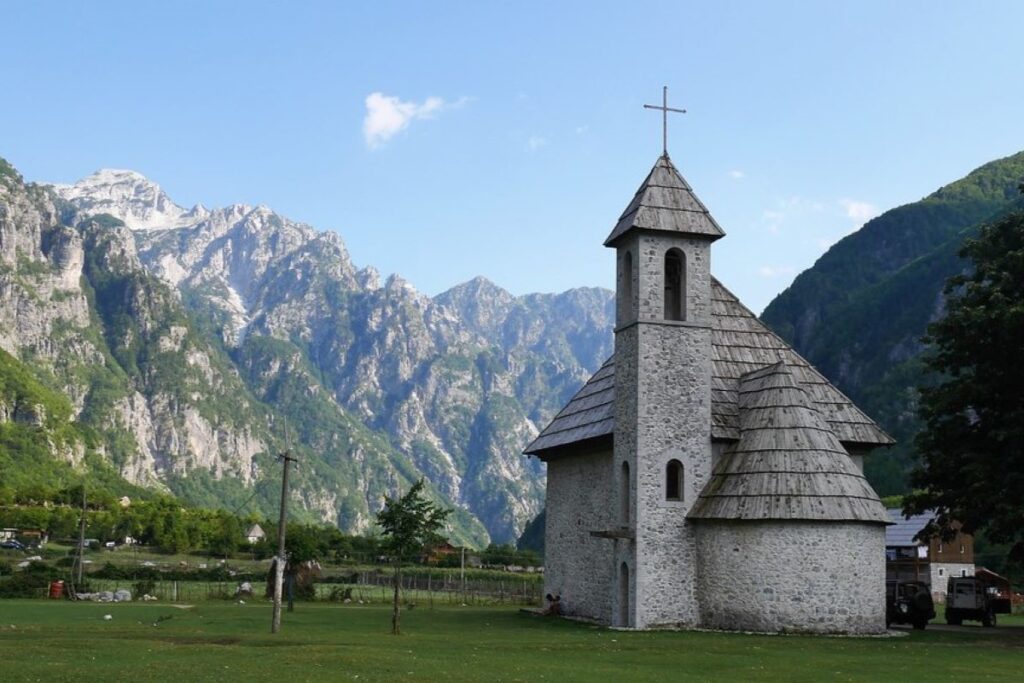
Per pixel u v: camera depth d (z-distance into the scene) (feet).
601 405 185.98
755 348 183.21
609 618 171.73
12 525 515.50
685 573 159.12
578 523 188.75
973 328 173.78
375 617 187.83
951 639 150.00
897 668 108.68
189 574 321.93
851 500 154.20
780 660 115.03
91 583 266.98
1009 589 329.11
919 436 187.73
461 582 305.53
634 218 166.09
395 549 150.71
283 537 145.79
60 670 92.68
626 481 165.07
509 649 123.44
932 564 337.93
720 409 168.14
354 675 93.45
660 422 162.20
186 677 89.76
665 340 164.66
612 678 95.35
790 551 152.66
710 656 118.32
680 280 170.19
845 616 151.84
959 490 177.88
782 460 157.89
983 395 176.14
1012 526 165.68
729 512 155.43
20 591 237.25
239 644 122.52
